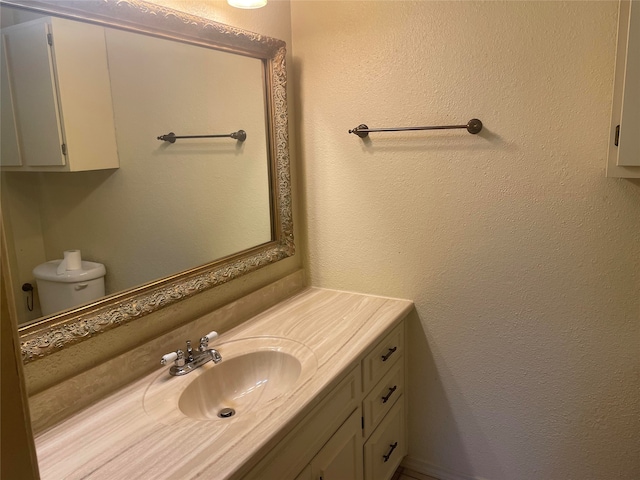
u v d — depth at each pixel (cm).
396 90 183
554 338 175
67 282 123
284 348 157
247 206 183
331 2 189
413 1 174
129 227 139
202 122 159
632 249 157
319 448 136
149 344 144
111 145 131
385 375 180
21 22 109
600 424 174
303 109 203
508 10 160
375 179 194
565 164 161
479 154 174
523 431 188
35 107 114
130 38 135
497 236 176
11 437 58
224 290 175
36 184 115
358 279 207
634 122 139
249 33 169
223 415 142
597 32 149
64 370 124
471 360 191
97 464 103
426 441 208
